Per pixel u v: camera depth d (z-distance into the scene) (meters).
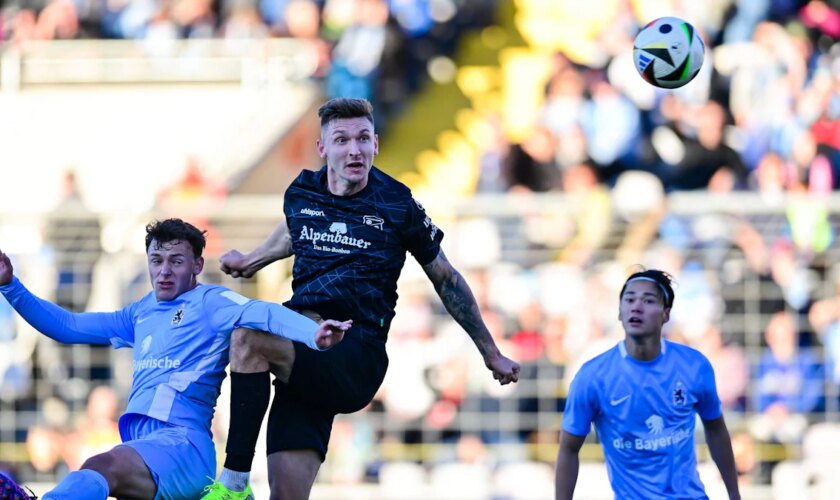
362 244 21.02
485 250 39.09
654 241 38.91
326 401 21.16
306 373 20.77
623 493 26.27
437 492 39.28
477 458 39.56
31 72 54.81
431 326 40.00
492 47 54.09
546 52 53.62
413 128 52.06
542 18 54.38
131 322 22.11
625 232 38.91
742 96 49.44
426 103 52.78
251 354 20.36
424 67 53.75
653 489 26.00
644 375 25.91
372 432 39.69
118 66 54.62
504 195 47.66
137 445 20.23
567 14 54.22
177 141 51.97
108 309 38.62
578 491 38.78
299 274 21.31
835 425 38.66
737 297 38.81
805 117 49.00
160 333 21.36
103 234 38.75
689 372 26.00
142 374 21.36
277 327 19.86
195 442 20.77
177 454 20.42
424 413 39.78
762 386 38.91
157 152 51.69
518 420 39.69
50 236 38.72
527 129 50.84
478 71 53.50
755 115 48.84
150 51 54.78
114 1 56.50
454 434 39.81
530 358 39.56
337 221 21.11
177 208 38.62
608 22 52.81
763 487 38.72
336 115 20.94
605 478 39.28
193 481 20.61
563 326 39.47
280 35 55.06
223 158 49.81
